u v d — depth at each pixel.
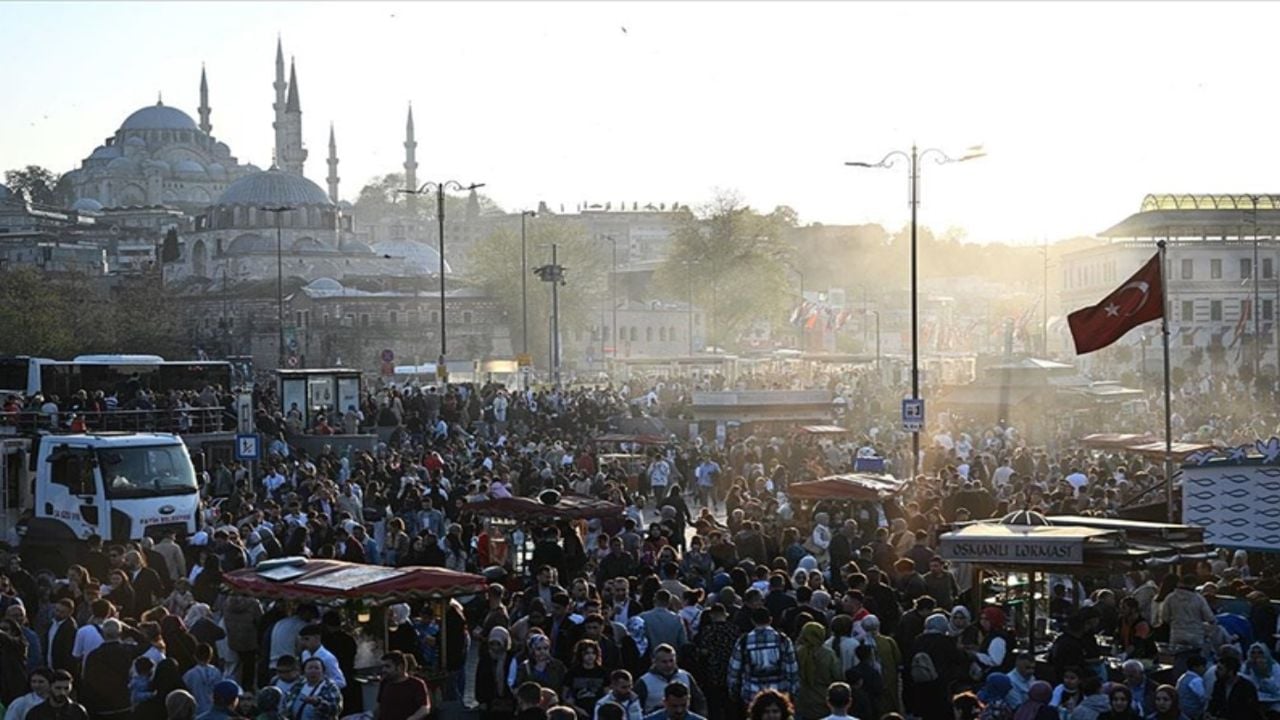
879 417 80.06
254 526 33.97
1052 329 163.50
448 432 65.06
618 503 35.44
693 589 25.42
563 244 176.50
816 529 33.94
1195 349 140.62
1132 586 27.55
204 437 59.94
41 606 27.58
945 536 24.11
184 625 23.61
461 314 183.38
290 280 196.00
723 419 73.56
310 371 69.00
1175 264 143.62
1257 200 143.75
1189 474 30.34
